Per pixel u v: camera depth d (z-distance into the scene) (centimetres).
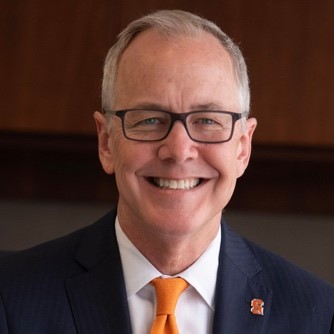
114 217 258
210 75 228
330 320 250
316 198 435
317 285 255
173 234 231
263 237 438
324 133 387
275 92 387
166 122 229
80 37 389
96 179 437
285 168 430
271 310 247
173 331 236
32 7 390
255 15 386
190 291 244
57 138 405
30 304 242
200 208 233
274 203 436
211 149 229
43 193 439
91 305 242
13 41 391
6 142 407
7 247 441
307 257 437
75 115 392
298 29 386
